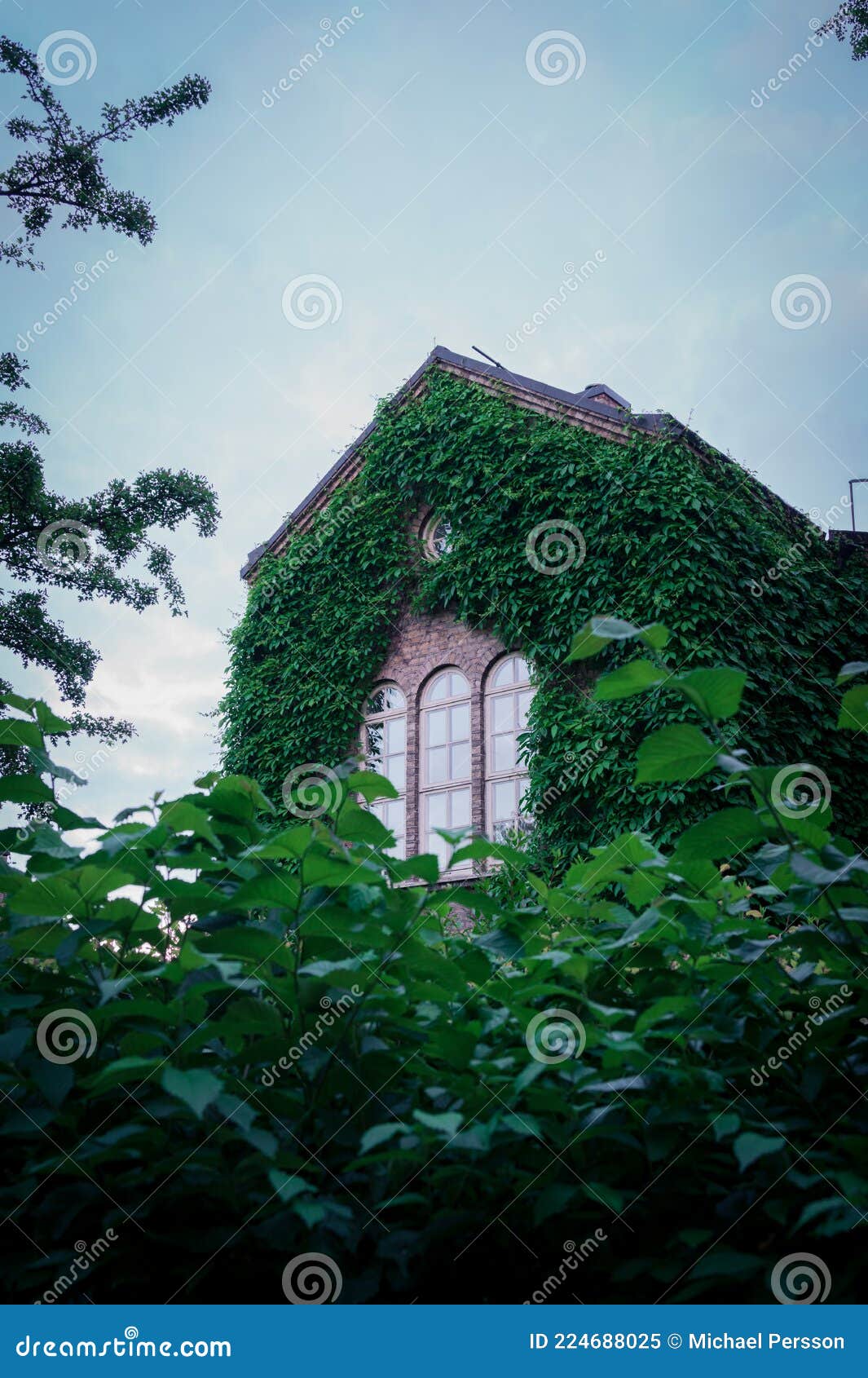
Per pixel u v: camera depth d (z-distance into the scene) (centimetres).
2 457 1772
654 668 174
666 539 1310
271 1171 140
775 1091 173
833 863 170
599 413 1464
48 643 1833
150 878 179
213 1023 163
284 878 178
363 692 1612
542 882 216
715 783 1183
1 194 1712
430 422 1609
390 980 183
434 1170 160
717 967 180
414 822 1528
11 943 177
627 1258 163
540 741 1354
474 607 1513
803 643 1369
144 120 1731
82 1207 153
